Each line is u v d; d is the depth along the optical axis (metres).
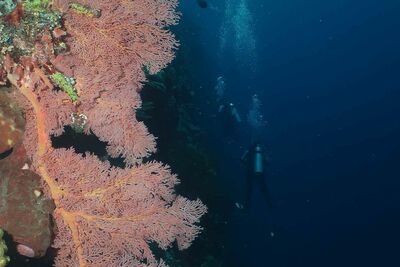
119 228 2.67
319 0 81.75
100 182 2.62
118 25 2.80
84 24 2.69
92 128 2.94
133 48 2.92
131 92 2.86
